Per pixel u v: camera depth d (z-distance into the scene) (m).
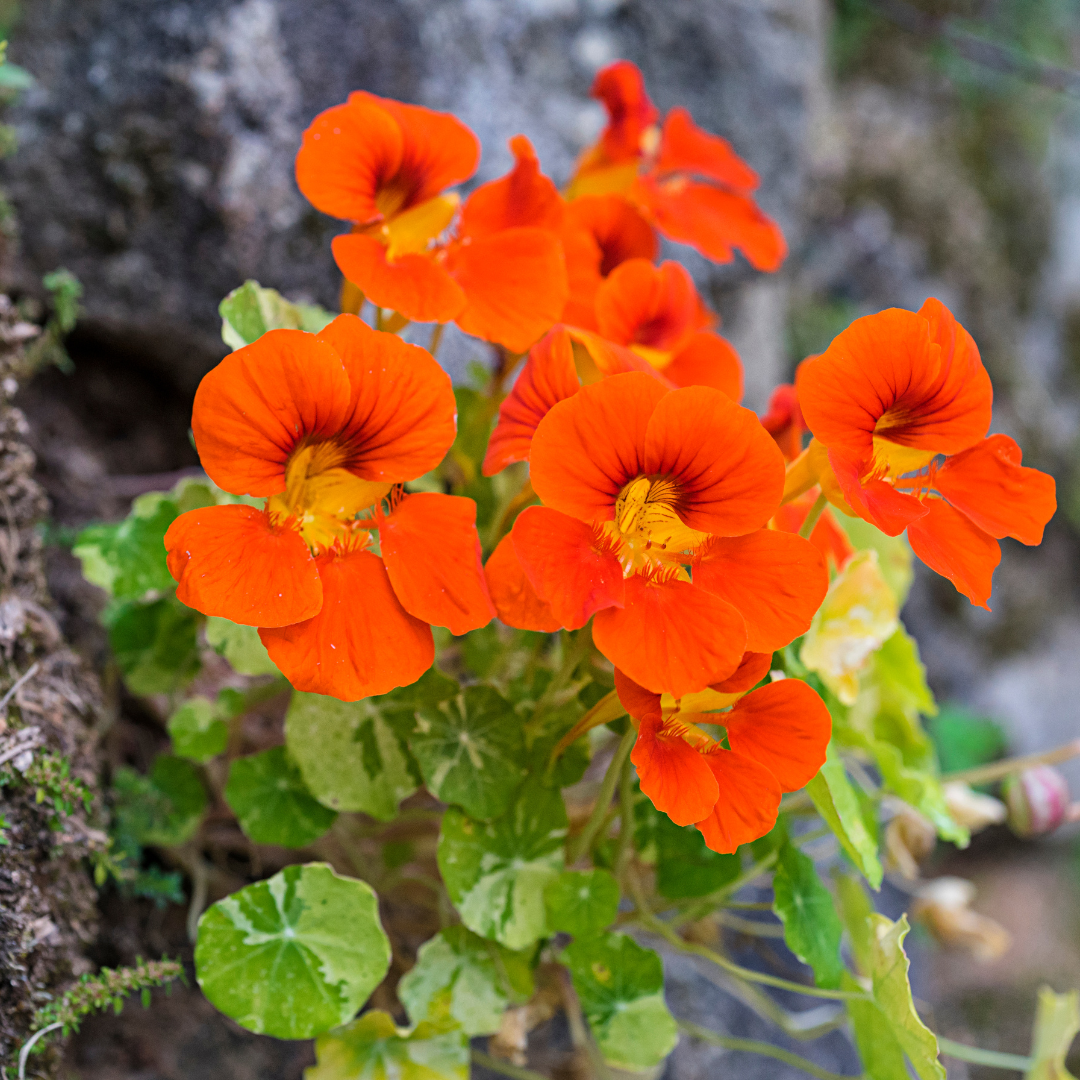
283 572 0.43
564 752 0.48
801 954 0.48
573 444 0.43
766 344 0.85
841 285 1.21
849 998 0.48
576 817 0.52
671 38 0.75
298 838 0.48
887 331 0.44
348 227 0.60
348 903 0.47
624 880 0.51
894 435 0.45
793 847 0.49
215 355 0.60
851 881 0.51
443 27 0.64
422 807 0.53
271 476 0.43
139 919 0.52
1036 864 1.22
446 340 0.61
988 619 1.21
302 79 0.60
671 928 0.51
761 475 0.43
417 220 0.48
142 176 0.58
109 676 0.54
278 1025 0.46
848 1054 0.66
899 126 1.28
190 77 0.58
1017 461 0.45
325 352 0.43
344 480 0.45
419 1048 0.48
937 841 1.18
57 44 0.58
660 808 0.43
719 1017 0.62
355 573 0.44
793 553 0.44
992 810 0.55
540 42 0.69
